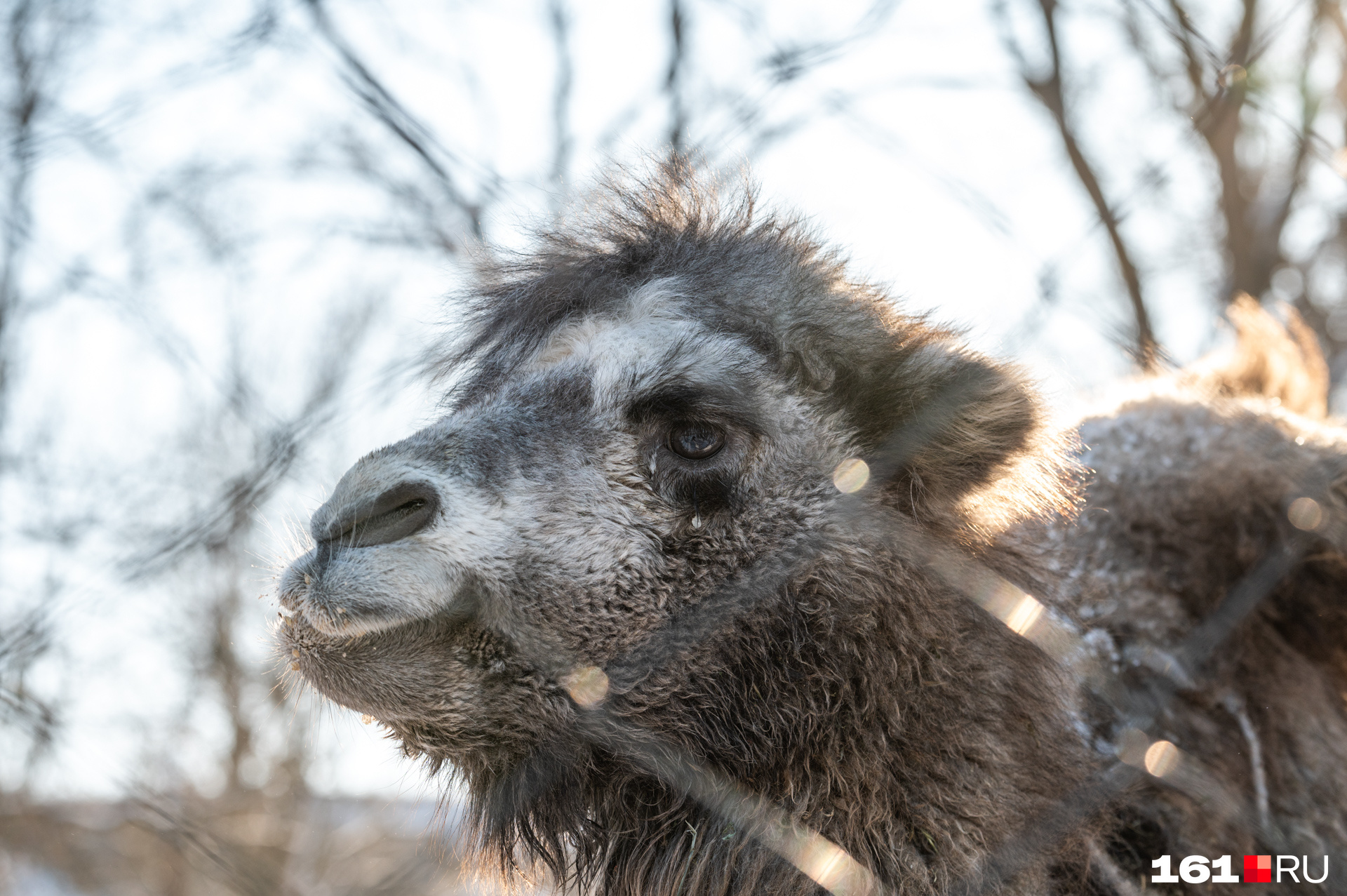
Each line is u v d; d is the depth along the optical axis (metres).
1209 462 3.56
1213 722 3.32
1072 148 5.65
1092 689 3.22
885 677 2.84
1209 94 4.30
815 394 3.05
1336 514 3.34
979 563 3.02
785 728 2.83
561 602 2.76
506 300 3.44
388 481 2.68
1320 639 3.46
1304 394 4.09
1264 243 6.73
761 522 2.93
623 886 2.96
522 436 2.87
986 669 2.90
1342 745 3.40
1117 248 5.61
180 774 9.20
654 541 2.86
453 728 2.80
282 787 9.91
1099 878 2.93
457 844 3.23
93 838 8.65
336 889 9.02
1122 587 3.45
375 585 2.57
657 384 2.93
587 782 2.96
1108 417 3.92
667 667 2.85
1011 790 2.82
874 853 2.75
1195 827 3.13
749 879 2.78
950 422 2.99
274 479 3.35
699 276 3.14
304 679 3.00
